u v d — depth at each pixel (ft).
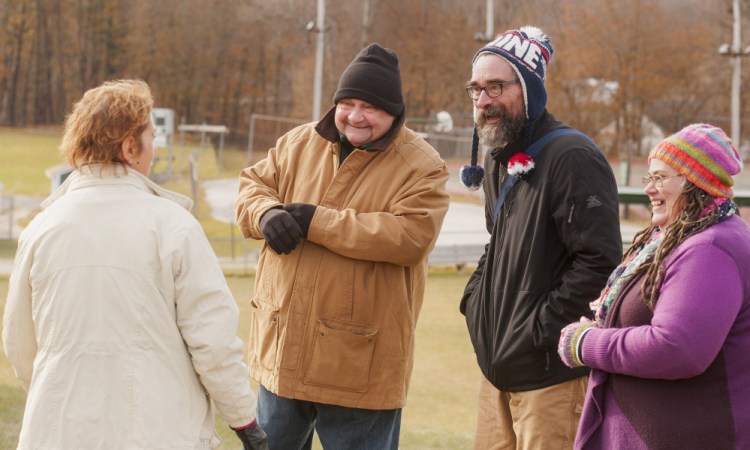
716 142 10.89
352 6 248.52
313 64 249.96
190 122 270.05
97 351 10.57
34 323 11.05
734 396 10.59
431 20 249.14
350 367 14.05
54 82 283.79
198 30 268.82
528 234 13.66
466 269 78.23
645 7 198.29
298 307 14.14
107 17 275.59
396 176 14.28
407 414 32.04
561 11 225.15
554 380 13.58
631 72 196.85
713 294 10.37
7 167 174.09
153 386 10.62
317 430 14.69
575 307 13.12
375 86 13.94
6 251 82.79
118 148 11.13
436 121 113.91
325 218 13.83
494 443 14.73
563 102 204.44
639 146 200.85
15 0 275.39
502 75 13.76
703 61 208.44
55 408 10.52
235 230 101.81
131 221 10.91
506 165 14.12
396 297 14.19
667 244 10.84
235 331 11.09
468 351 44.88
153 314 10.75
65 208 11.06
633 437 10.97
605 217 13.17
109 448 10.39
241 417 11.16
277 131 180.14
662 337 10.39
